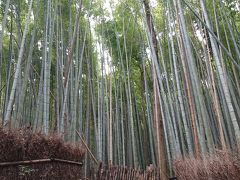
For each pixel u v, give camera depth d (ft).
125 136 34.01
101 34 29.63
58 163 11.76
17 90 20.18
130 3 28.60
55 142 11.83
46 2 19.36
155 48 21.26
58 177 11.66
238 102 26.35
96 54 32.81
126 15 30.89
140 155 34.19
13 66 28.09
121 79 33.04
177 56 27.45
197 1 22.95
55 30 24.82
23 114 27.40
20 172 9.58
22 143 9.72
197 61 27.12
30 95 25.90
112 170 19.02
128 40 32.04
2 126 9.31
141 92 35.63
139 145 35.09
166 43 29.09
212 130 24.07
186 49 16.44
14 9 23.26
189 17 26.11
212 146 14.01
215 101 19.45
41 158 10.74
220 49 20.10
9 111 12.44
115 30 29.58
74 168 13.41
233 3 23.62
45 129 15.80
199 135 17.10
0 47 14.38
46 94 16.52
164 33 28.09
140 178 19.66
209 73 20.79
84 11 26.84
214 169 10.82
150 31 21.36
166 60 29.32
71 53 17.88
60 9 23.15
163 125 22.20
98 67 34.91
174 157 19.30
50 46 17.70
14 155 9.45
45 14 19.07
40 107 17.29
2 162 9.02
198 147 16.83
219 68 13.94
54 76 31.40
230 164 9.89
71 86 22.38
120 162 30.19
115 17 31.04
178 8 17.34
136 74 38.22
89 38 27.89
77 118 27.20
